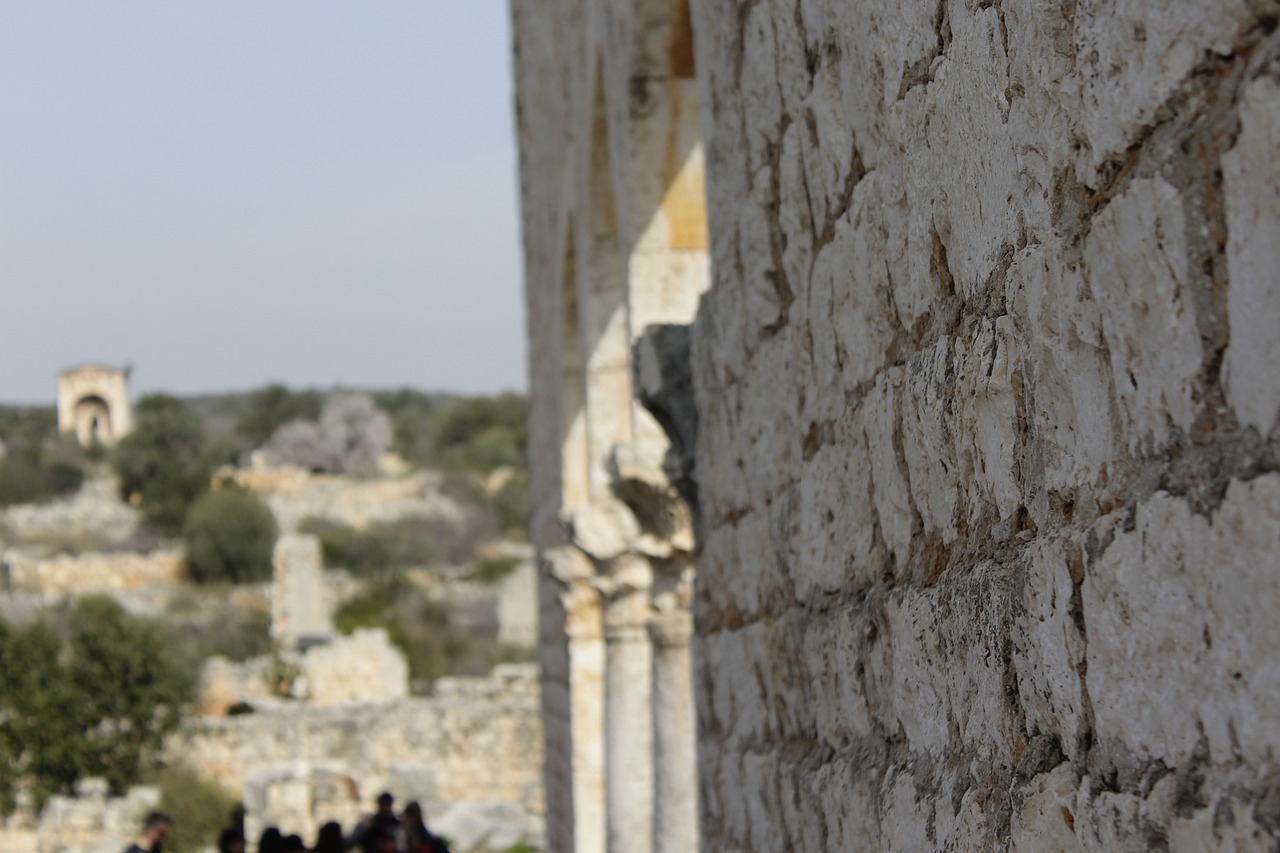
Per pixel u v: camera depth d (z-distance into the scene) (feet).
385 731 100.12
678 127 25.81
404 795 92.58
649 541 27.37
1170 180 6.33
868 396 11.62
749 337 16.26
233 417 328.90
